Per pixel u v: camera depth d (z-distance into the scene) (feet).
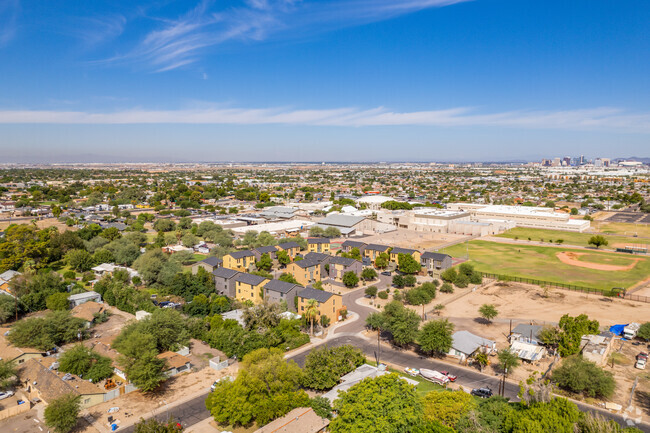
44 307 453.58
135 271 558.56
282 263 621.72
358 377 293.84
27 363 315.99
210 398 256.52
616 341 379.55
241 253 577.02
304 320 404.36
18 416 261.03
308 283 547.49
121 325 412.16
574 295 513.04
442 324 346.74
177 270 533.14
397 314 366.22
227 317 409.08
